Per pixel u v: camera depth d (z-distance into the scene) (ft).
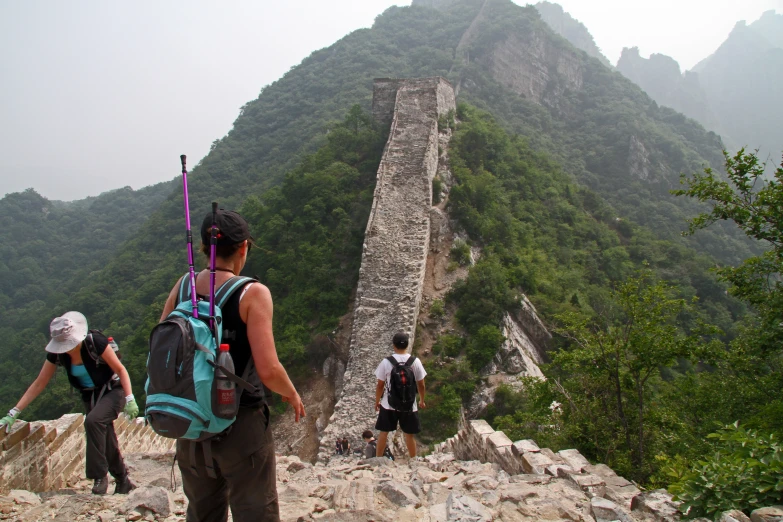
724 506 15.87
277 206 124.36
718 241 194.49
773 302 39.52
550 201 137.90
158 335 10.86
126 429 36.09
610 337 46.06
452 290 94.48
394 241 96.78
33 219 309.22
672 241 179.73
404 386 28.99
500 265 101.40
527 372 83.10
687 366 109.29
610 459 42.47
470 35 308.19
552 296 103.86
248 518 11.78
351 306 96.73
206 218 12.34
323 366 89.86
